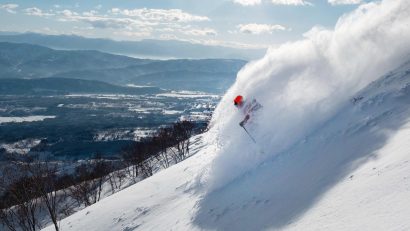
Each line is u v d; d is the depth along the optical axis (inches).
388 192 215.9
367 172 257.8
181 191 615.5
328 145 360.8
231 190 441.7
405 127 287.7
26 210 992.9
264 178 403.9
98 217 709.3
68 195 1584.6
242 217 347.9
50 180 1014.4
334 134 373.1
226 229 346.0
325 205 254.7
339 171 292.7
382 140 292.8
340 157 317.7
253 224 316.8
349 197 241.9
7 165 987.3
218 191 476.1
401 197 203.0
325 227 225.8
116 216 668.1
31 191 968.9
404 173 223.1
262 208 336.8
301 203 288.4
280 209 306.7
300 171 353.1
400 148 258.8
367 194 229.5
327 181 291.1
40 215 1187.3
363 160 282.0
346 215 223.5
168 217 525.3
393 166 240.1
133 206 677.3
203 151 800.3
